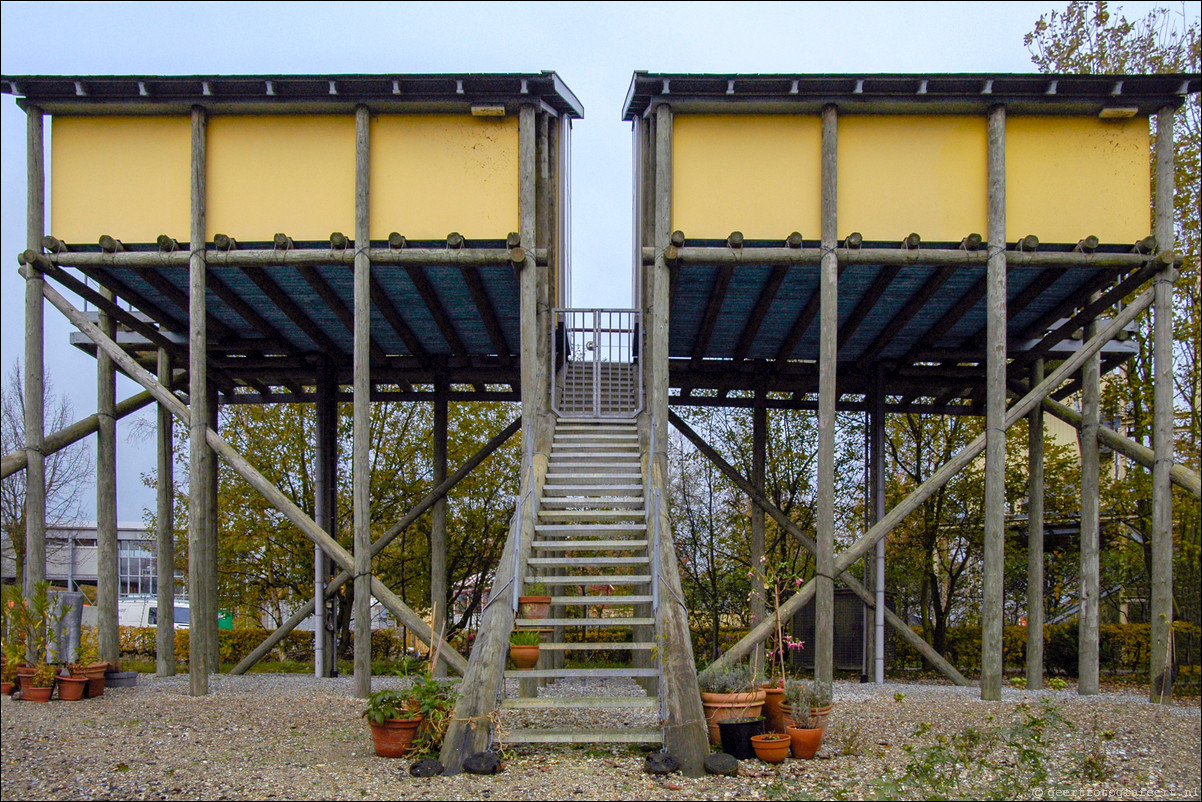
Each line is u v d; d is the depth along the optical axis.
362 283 9.80
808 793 6.10
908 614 18.92
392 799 5.87
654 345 9.96
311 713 8.95
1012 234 10.20
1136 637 15.77
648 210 11.78
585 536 11.05
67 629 10.78
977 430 18.16
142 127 10.17
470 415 19.53
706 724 7.16
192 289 9.92
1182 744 7.82
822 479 9.72
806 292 11.65
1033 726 6.90
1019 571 18.22
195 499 10.16
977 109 10.14
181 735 7.89
